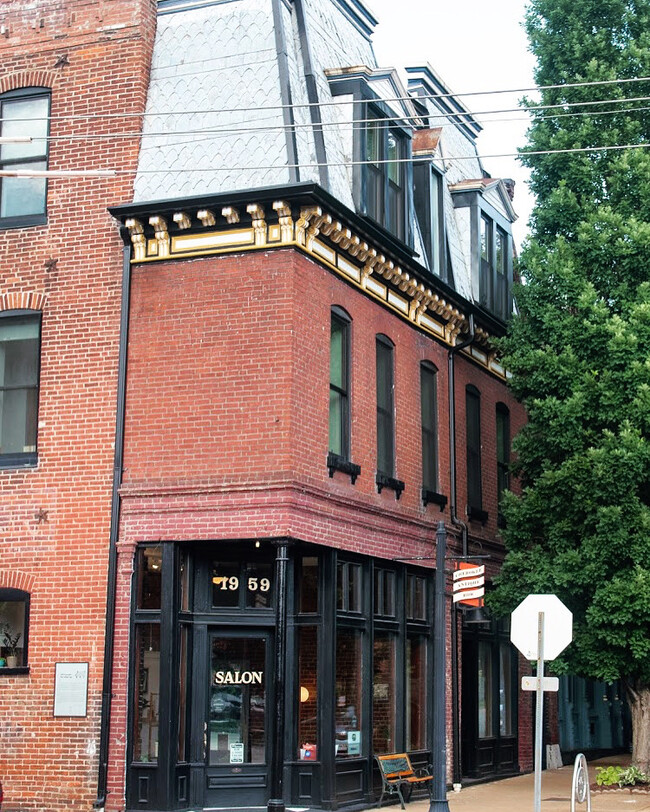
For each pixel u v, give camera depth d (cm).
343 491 1919
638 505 2056
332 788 1802
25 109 2027
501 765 2542
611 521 2036
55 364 1916
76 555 1850
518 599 2186
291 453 1766
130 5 1997
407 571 2181
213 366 1828
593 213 2225
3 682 1842
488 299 2620
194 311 1855
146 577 1819
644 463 2050
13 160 2008
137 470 1842
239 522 1770
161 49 2014
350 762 1884
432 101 2680
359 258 2016
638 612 2002
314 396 1855
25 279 1959
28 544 1880
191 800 1778
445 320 2398
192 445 1816
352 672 1947
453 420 2414
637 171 2197
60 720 1805
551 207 2284
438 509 2317
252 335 1814
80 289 1923
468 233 2573
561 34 2373
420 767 2153
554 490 2139
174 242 1884
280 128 1814
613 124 2311
